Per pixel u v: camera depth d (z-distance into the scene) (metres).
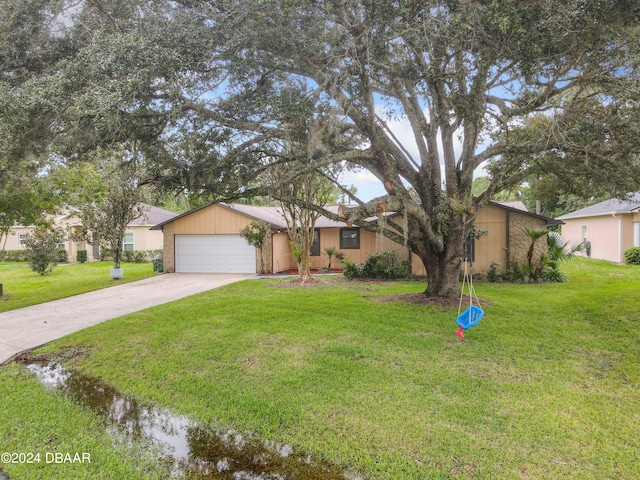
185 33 5.27
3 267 21.20
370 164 7.97
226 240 17.33
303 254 12.91
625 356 5.15
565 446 3.18
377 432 3.47
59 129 5.63
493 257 13.55
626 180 7.74
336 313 7.80
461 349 5.56
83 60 5.02
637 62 5.32
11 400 4.34
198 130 6.43
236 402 4.15
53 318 8.45
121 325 7.32
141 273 17.39
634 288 9.53
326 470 3.04
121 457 3.26
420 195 8.57
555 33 4.76
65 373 5.23
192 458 3.26
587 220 19.84
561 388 4.26
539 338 5.99
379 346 5.74
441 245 8.48
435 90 6.36
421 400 4.04
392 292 10.53
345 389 4.34
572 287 10.80
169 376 4.92
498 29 4.69
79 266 20.84
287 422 3.72
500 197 30.09
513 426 3.50
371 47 5.47
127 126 5.85
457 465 2.99
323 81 6.15
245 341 6.06
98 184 14.29
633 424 3.49
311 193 12.56
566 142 6.63
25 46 5.69
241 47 5.55
